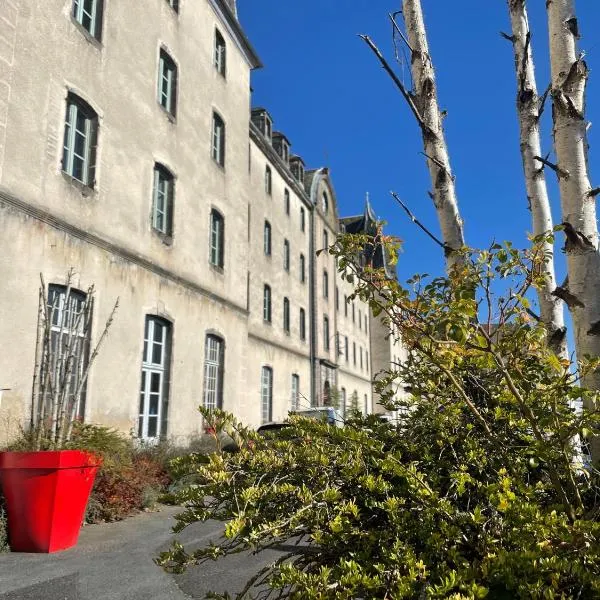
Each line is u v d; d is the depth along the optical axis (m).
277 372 25.50
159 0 15.17
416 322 2.16
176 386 14.35
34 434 7.67
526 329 2.19
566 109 2.89
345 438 2.20
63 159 11.26
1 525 6.46
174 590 5.07
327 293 34.75
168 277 14.30
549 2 3.05
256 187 25.03
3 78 9.64
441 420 2.29
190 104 16.47
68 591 5.06
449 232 3.18
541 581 1.57
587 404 2.29
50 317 8.57
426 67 3.37
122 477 8.48
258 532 1.76
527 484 2.20
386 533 1.89
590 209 2.78
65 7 11.34
